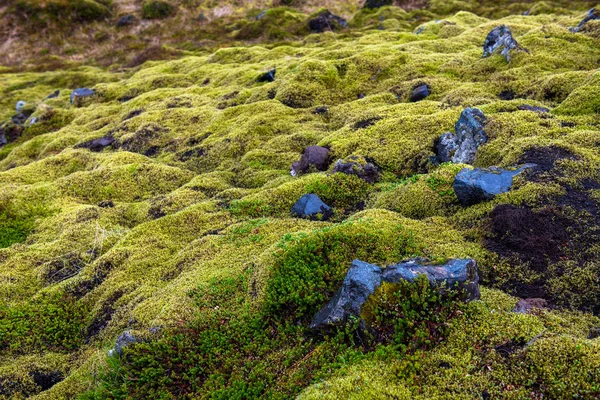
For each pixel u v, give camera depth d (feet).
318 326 22.13
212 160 56.44
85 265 38.14
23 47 157.69
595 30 68.18
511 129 40.34
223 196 45.39
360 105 62.59
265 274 26.94
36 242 43.93
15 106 113.29
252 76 86.07
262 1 178.19
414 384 18.01
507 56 64.39
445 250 27.27
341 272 24.79
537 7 124.77
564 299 23.53
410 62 73.97
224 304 26.37
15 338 31.63
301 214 38.14
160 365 22.99
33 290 36.40
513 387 16.99
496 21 99.45
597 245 25.75
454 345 19.29
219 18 168.04
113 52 152.05
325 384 18.56
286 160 51.42
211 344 23.75
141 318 27.25
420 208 33.96
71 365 28.84
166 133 66.64
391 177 42.50
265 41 137.18
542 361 17.44
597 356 16.99
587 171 31.55
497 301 22.80
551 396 16.34
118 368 23.50
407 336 19.94
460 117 43.55
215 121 66.28
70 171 61.62
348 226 28.25
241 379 21.79
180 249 36.86
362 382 18.19
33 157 77.20
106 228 44.14
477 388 17.28
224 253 32.86
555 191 29.81
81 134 77.97
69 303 33.99
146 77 104.06
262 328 24.34
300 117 62.49
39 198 51.57
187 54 136.26
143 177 54.08
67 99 106.83
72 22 168.45
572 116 41.81
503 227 28.19
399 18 138.92
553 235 26.84
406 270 21.65
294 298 24.18
